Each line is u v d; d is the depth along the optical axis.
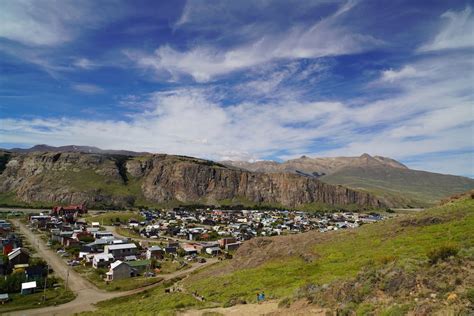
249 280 43.56
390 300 18.69
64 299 69.50
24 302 67.31
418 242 38.62
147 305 43.44
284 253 58.97
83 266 101.06
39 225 173.38
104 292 75.31
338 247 51.19
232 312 27.08
